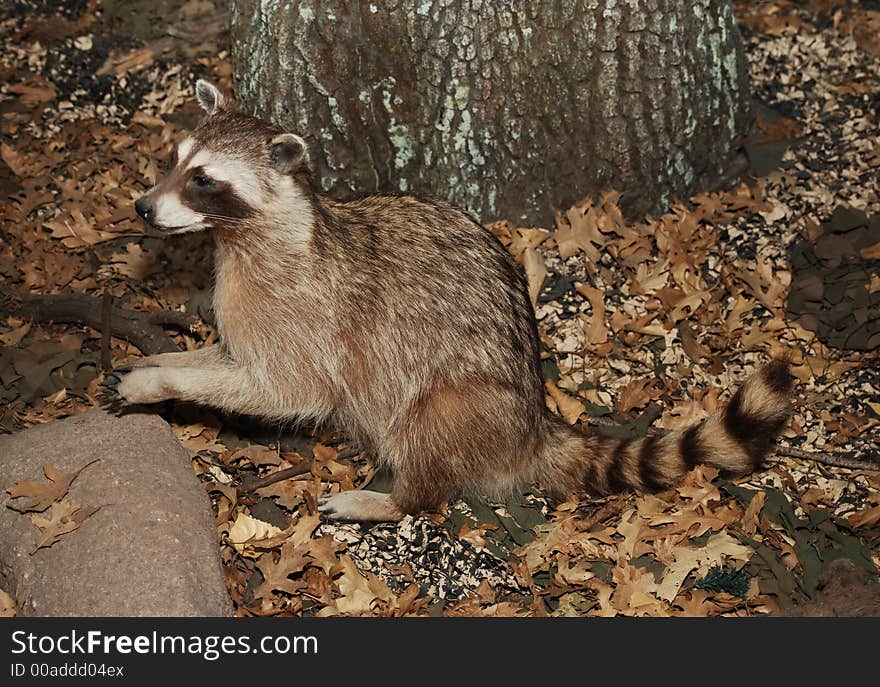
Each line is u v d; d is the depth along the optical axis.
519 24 1.91
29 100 2.23
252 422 1.88
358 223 1.77
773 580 1.73
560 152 1.99
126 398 1.75
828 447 1.87
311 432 1.88
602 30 1.93
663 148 2.02
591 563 1.75
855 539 1.78
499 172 2.00
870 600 1.69
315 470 1.82
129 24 2.33
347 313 1.75
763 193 2.09
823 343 1.96
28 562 1.62
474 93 1.94
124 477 1.67
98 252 2.06
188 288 2.02
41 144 2.18
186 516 1.65
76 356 1.93
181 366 1.78
